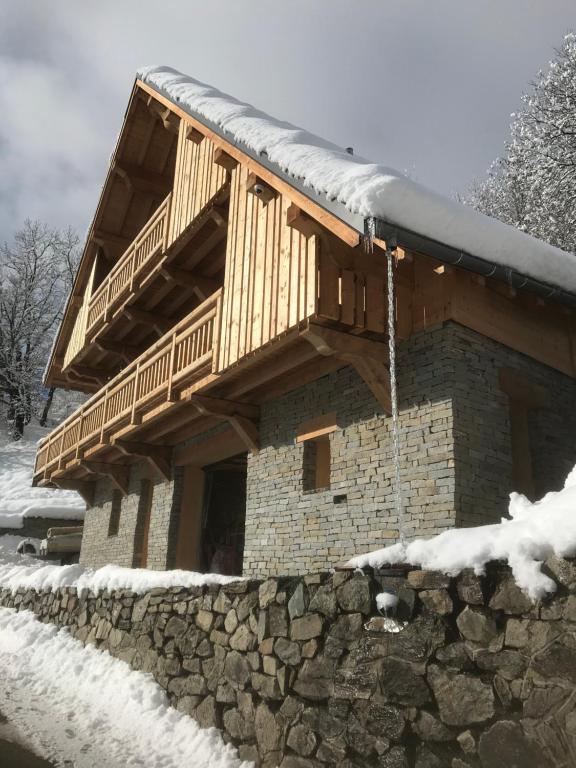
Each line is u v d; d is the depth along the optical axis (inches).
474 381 260.1
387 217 216.5
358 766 136.0
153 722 210.4
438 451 247.8
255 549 332.2
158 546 457.4
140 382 431.8
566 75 692.7
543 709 105.5
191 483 463.5
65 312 733.3
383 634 137.6
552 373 308.7
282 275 277.6
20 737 207.5
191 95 416.8
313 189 250.1
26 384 1464.1
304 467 313.6
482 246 241.9
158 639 239.1
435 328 261.9
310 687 154.9
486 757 112.1
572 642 103.6
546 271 264.2
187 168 446.6
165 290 509.0
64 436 631.8
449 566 125.6
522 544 114.7
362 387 287.4
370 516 269.3
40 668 297.1
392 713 131.3
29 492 1091.9
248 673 181.2
